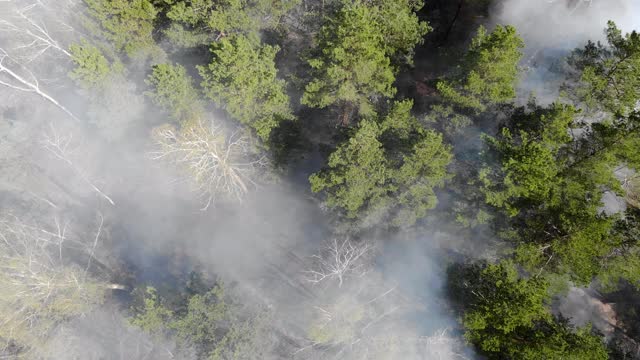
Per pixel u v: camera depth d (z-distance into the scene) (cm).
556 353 1734
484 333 1942
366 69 2145
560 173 1989
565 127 1934
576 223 1873
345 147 2153
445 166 2239
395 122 2277
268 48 2458
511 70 2056
